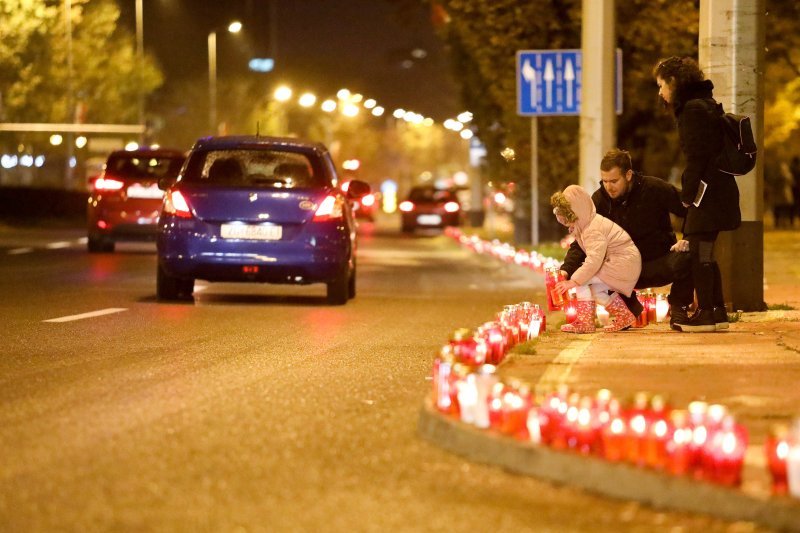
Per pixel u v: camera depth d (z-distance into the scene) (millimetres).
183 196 21594
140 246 41875
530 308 15727
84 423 10734
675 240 16266
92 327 17688
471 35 38250
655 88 39594
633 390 11570
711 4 18500
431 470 9133
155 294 23453
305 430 10531
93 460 9383
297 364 14344
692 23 36062
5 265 31812
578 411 8812
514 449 9047
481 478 8898
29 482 8734
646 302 17562
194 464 9297
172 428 10562
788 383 11969
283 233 21469
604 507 8188
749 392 11492
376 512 8102
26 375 13227
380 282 29594
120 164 37406
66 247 41000
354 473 9062
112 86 92188
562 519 7945
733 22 18391
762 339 15227
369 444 9992
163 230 21594
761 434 9711
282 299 23141
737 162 15430
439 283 29719
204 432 10414
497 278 32188
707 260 15852
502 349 13484
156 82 95875
